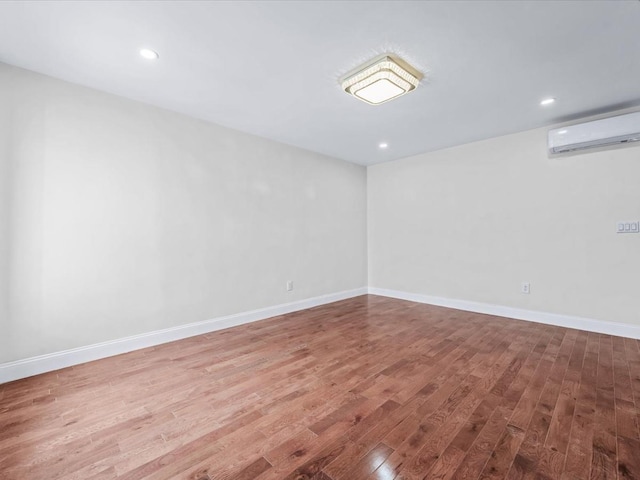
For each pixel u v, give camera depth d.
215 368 2.26
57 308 2.26
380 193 4.99
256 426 1.56
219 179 3.25
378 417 1.63
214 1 1.51
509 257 3.60
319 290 4.38
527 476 1.21
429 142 3.88
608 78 2.29
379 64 2.04
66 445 1.42
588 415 1.62
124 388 1.96
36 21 1.64
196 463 1.31
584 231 3.08
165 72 2.19
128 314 2.61
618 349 2.54
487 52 1.95
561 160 3.20
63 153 2.29
